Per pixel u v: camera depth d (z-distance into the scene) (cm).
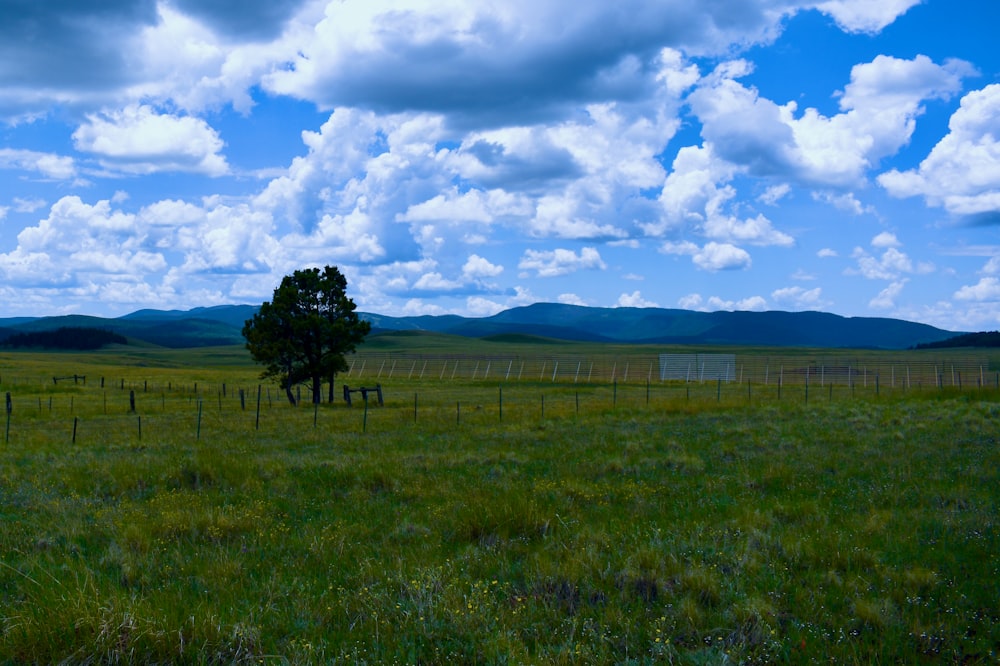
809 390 5978
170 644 629
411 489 1483
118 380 7988
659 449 2156
